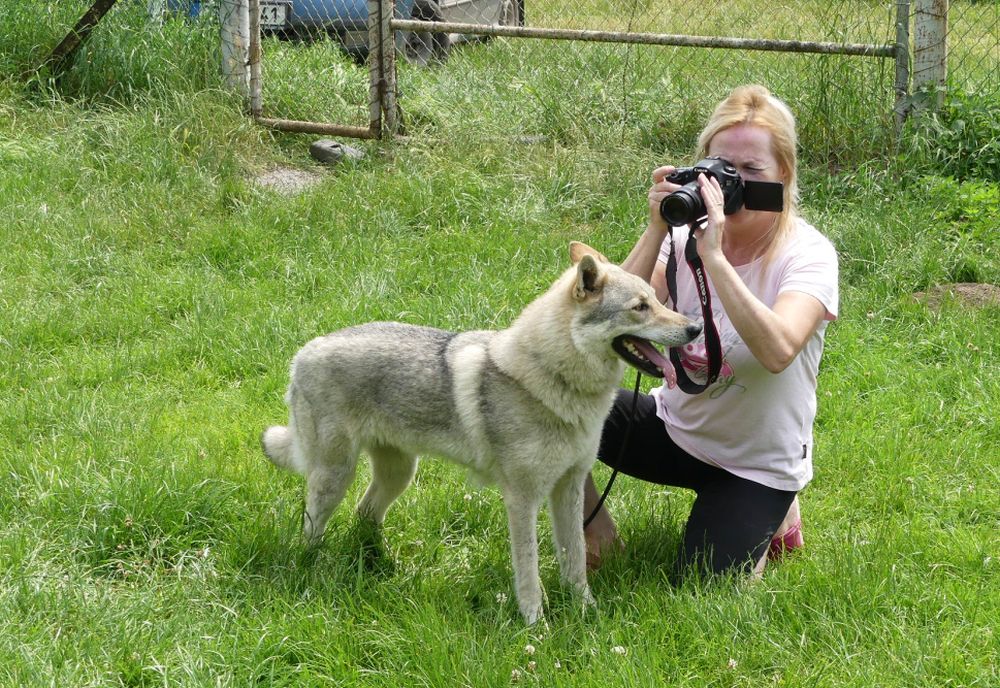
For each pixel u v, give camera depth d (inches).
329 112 356.5
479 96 358.3
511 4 456.8
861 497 172.2
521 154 323.0
